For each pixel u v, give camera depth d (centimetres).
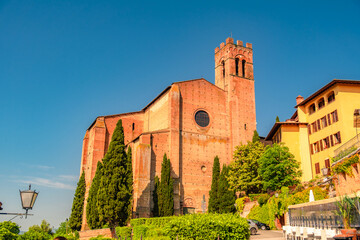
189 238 1920
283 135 5353
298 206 2755
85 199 6644
